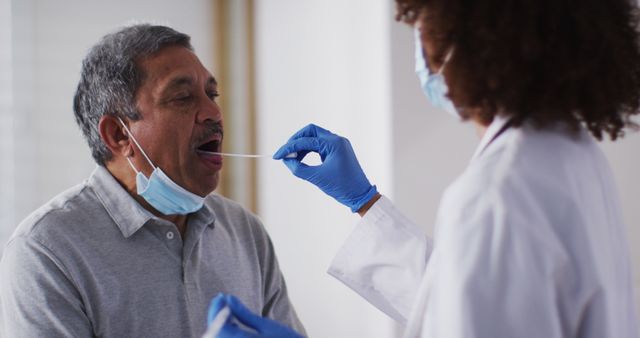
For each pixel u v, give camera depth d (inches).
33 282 44.6
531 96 31.1
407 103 87.4
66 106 93.1
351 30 93.2
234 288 53.3
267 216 111.9
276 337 34.3
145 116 48.1
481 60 30.6
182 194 48.6
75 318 44.7
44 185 91.6
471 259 28.8
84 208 48.4
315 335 104.0
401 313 51.9
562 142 31.6
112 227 48.2
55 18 91.6
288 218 107.1
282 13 105.8
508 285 28.3
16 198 89.0
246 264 55.4
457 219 29.8
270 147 109.8
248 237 57.4
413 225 51.9
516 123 32.0
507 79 30.6
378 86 88.4
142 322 47.6
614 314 30.7
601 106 31.5
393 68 86.4
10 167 88.3
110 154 50.1
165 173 48.7
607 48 30.8
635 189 84.9
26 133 89.6
